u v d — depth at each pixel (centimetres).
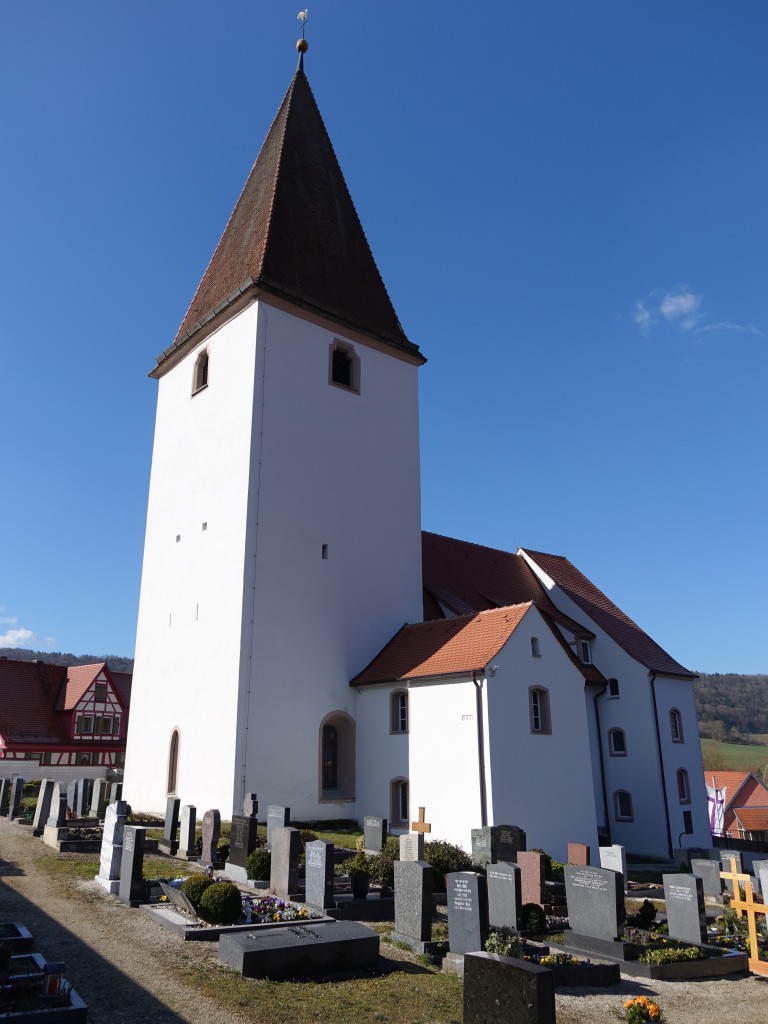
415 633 3077
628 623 3931
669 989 1239
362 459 3306
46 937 1165
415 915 1312
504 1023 791
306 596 2928
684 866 2875
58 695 5041
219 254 3725
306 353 3212
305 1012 932
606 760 3481
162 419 3569
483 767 2375
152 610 3259
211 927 1223
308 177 3662
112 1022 849
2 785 2852
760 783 6575
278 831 1611
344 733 2928
